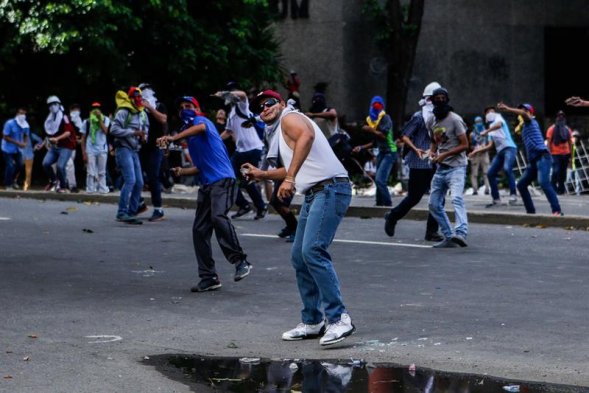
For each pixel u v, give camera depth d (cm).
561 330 947
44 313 1034
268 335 939
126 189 1852
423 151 1579
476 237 1670
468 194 3008
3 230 1738
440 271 1301
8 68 3284
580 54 4188
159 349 877
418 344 892
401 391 726
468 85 4081
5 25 3027
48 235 1673
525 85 4131
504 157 2350
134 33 3161
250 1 3291
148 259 1413
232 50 3316
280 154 900
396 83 3762
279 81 3512
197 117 1186
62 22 2962
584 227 1834
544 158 1942
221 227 1163
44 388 740
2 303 1086
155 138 1894
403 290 1166
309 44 3938
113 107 3384
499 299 1106
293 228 1609
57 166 2627
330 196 885
